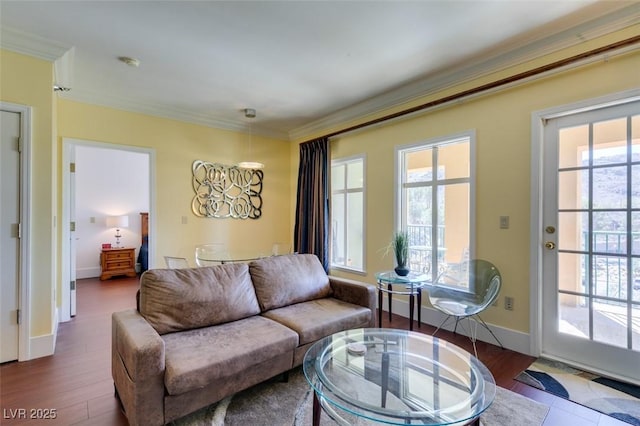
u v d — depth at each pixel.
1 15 2.23
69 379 2.23
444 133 3.25
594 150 2.40
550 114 2.53
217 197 4.66
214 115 4.48
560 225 2.56
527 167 2.67
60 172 3.47
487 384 1.54
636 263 2.23
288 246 4.98
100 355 2.62
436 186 3.45
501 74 2.81
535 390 2.12
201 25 2.35
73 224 3.68
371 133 4.02
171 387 1.57
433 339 2.08
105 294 4.73
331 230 4.55
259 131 5.09
